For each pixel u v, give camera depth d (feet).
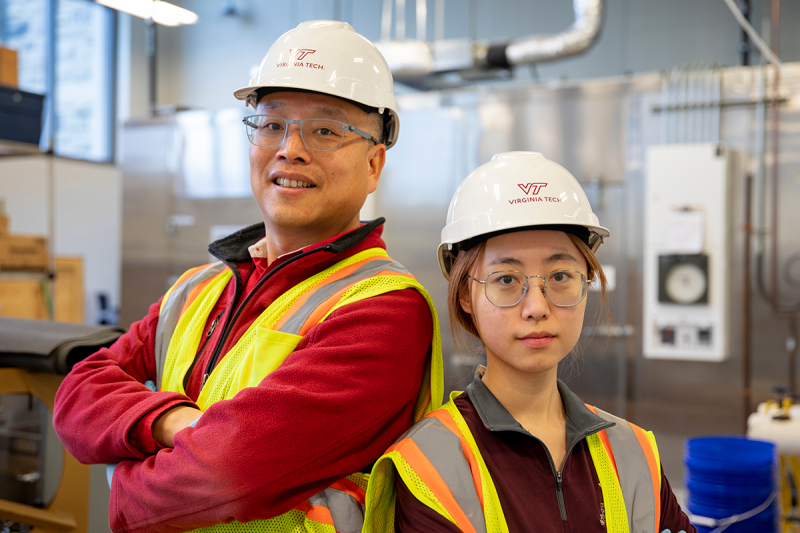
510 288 3.16
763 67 10.51
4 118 10.87
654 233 10.78
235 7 21.20
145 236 15.38
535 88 11.97
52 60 18.92
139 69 21.38
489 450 3.15
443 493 2.99
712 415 10.65
